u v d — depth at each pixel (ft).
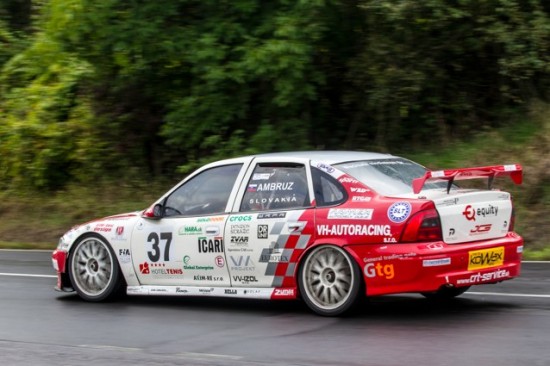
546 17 80.84
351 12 80.12
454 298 44.32
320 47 80.74
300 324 38.50
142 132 93.97
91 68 87.86
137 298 47.60
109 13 80.12
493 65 83.92
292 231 40.19
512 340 33.99
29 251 73.61
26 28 115.65
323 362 31.37
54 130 94.79
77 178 94.99
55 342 36.73
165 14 80.38
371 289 38.24
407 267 37.19
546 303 42.50
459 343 33.68
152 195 88.28
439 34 79.87
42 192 95.55
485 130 82.38
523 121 81.66
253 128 85.25
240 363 31.68
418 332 35.96
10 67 104.83
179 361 32.35
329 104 86.84
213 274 42.75
